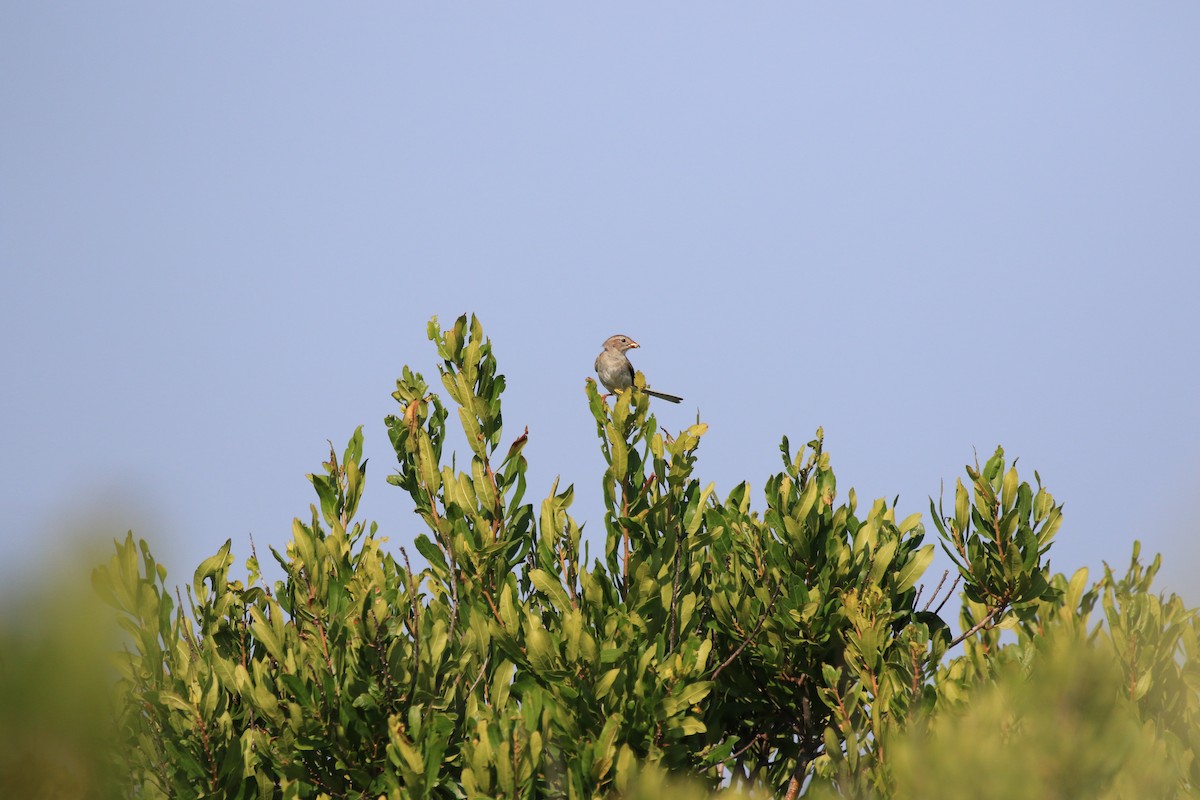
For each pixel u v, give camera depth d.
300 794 13.23
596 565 13.31
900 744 9.56
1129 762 9.25
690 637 13.77
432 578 15.10
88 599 4.22
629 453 14.25
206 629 14.71
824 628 14.66
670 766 12.56
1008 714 9.49
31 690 4.23
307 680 12.92
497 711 13.05
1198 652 12.82
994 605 15.10
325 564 14.01
